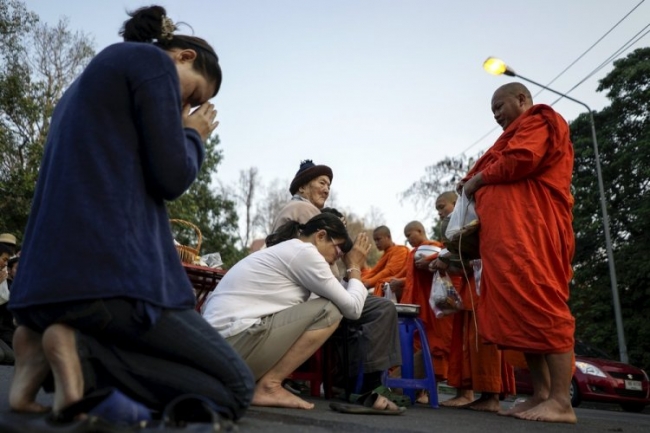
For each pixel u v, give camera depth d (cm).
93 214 173
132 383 185
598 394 1074
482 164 363
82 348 177
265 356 287
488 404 392
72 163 177
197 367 192
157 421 177
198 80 211
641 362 1611
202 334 192
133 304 175
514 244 325
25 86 1872
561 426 286
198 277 437
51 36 2125
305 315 295
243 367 198
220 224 2731
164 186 186
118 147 180
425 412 328
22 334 201
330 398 402
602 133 1867
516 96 371
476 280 370
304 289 308
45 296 169
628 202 1777
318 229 336
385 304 370
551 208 333
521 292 318
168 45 211
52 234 173
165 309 184
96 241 172
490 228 336
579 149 1916
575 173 1920
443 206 528
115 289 171
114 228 174
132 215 179
